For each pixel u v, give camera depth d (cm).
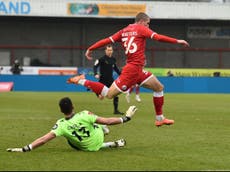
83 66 6938
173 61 7131
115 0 6650
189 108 3072
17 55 6862
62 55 6938
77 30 6950
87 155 1326
